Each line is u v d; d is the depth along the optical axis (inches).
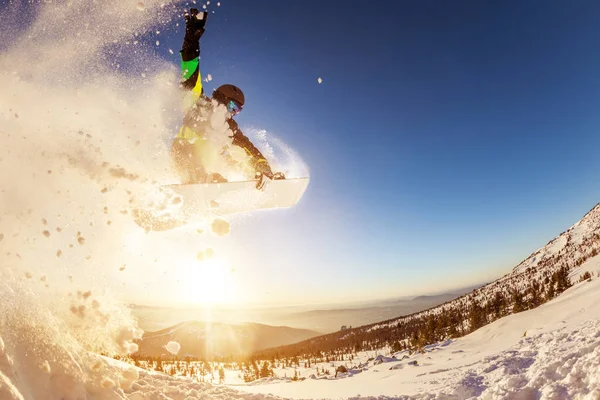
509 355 376.8
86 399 108.4
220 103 205.0
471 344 1967.3
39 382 97.7
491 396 212.7
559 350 299.4
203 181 199.5
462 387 296.2
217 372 5457.7
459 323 3917.3
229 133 202.5
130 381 143.1
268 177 204.7
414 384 1117.1
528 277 6397.6
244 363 6638.8
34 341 104.5
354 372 2170.3
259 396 200.7
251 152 207.2
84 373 114.9
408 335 5944.9
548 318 1779.0
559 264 5959.6
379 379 1662.2
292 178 216.4
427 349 2144.4
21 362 96.7
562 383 175.6
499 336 1903.3
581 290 2047.2
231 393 192.5
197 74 197.0
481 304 5516.7
